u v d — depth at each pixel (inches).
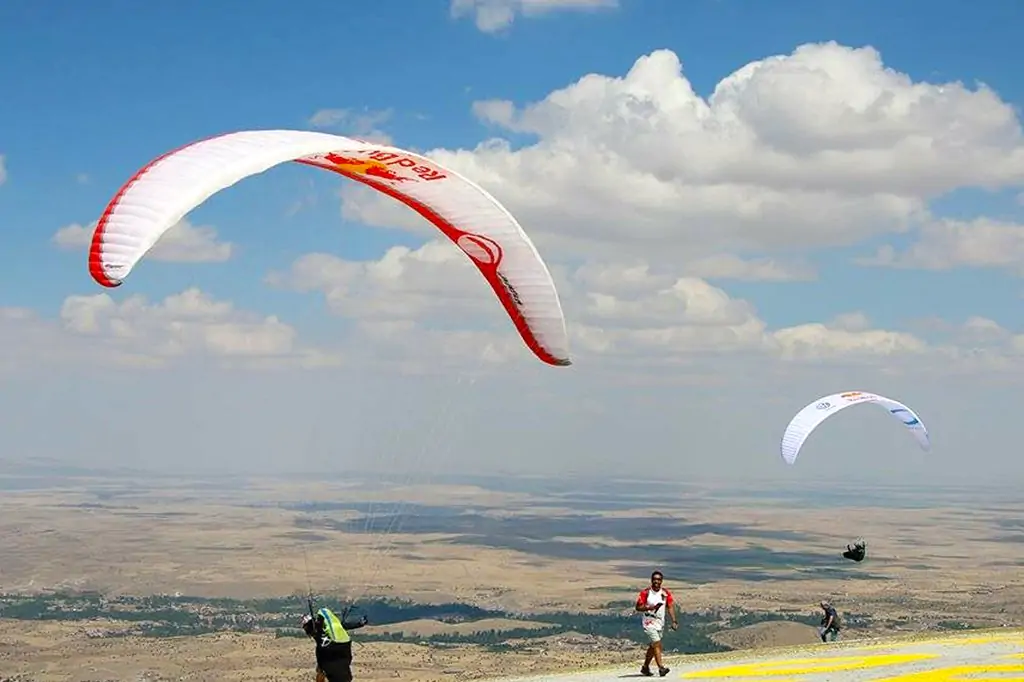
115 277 533.0
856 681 814.5
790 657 1034.1
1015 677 810.8
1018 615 4057.6
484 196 755.4
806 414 1593.3
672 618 914.7
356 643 3316.9
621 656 2586.1
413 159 720.3
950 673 840.3
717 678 871.7
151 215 545.6
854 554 1166.3
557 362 821.2
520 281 793.6
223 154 601.3
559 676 966.4
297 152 629.3
